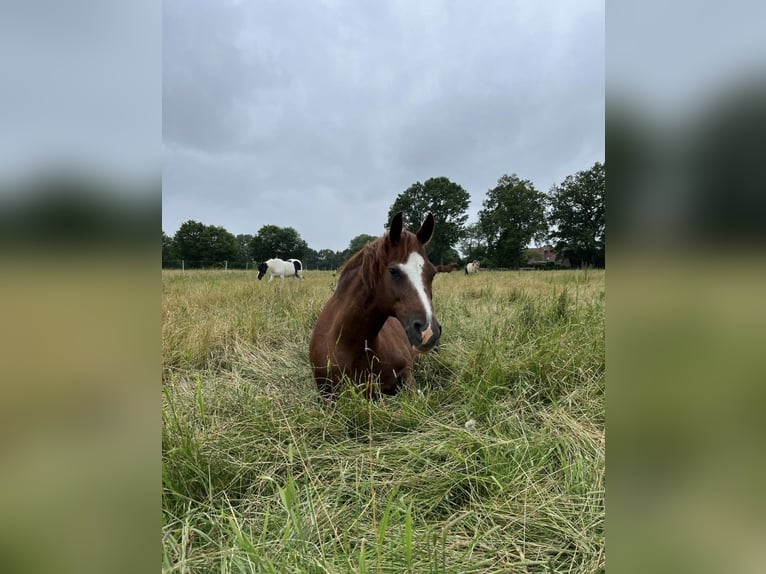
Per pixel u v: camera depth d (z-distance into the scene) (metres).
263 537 1.20
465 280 10.69
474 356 2.66
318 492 1.47
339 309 2.62
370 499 1.45
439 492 1.48
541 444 1.70
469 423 1.92
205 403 2.19
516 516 1.32
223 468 1.57
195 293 6.00
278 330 4.21
